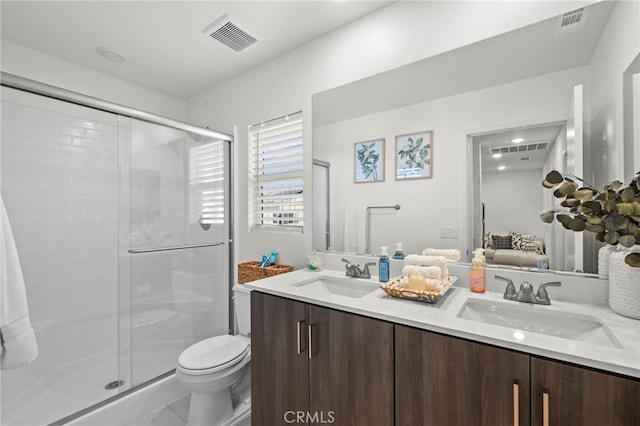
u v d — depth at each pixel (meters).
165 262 2.20
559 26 1.20
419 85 1.55
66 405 1.73
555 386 0.78
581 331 1.02
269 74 2.23
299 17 1.75
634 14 1.03
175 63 2.28
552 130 1.21
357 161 1.76
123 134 2.00
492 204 1.35
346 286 1.61
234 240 2.50
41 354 1.93
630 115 1.04
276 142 2.21
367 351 1.10
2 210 1.23
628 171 1.04
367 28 1.73
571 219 1.00
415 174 1.56
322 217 1.92
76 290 2.13
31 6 1.64
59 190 2.09
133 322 2.04
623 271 1.00
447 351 0.93
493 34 1.34
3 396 1.70
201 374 1.54
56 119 2.10
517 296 1.19
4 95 1.47
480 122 1.38
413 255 1.42
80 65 2.30
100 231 2.27
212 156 2.42
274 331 1.40
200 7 1.66
